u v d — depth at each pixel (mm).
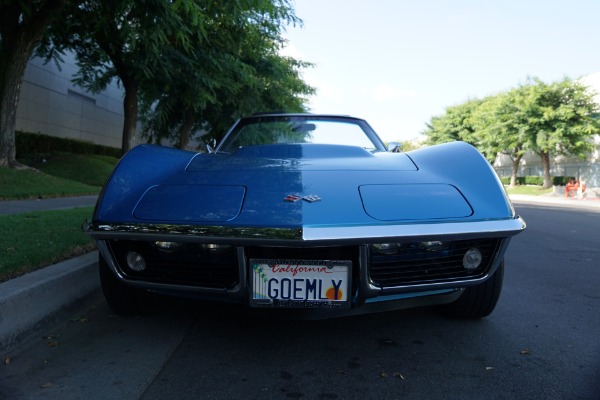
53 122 19078
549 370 2023
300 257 1968
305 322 2590
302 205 1959
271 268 1923
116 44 11570
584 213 12094
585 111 26625
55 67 18969
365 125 3654
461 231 1904
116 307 2531
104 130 23594
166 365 2023
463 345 2303
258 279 1932
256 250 1980
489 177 2217
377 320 2654
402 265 2018
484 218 1982
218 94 16422
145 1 7664
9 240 3480
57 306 2555
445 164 2396
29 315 2309
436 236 1882
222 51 12016
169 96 14219
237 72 12578
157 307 2654
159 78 11852
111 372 1947
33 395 1747
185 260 2049
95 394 1762
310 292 1921
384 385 1863
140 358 2092
